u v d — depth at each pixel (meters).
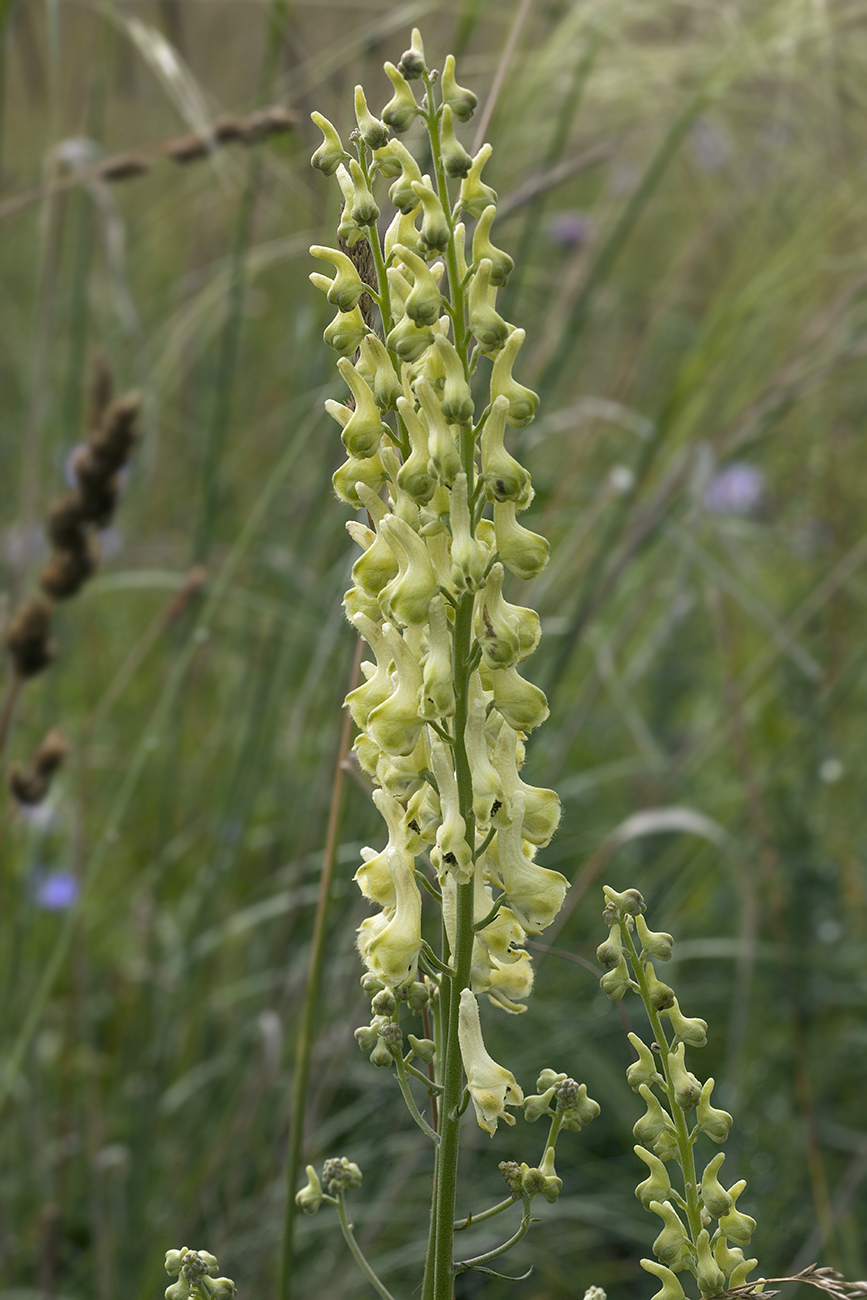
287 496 5.15
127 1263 3.53
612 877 4.73
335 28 4.67
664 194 5.73
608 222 4.94
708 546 5.32
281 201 3.88
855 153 4.50
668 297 4.94
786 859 4.64
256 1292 3.47
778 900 3.80
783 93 4.48
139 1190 3.57
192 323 4.71
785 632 4.53
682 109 4.35
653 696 5.45
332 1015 3.67
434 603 1.45
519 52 3.89
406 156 1.43
